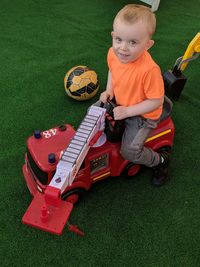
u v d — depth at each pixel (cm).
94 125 131
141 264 134
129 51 125
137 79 131
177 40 265
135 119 143
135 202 155
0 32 263
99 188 160
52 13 291
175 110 203
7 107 198
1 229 142
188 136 188
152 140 158
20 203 152
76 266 132
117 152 149
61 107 201
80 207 152
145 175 167
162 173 160
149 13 123
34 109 198
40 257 134
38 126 188
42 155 134
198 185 164
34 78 221
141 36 122
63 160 119
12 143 177
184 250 139
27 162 147
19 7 296
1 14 285
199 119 198
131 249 138
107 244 139
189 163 174
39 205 118
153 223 147
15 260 133
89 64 236
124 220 148
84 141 126
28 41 255
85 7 303
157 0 296
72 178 121
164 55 248
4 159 169
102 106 147
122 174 162
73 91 198
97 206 153
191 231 145
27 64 233
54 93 210
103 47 254
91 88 200
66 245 138
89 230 144
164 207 154
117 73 138
